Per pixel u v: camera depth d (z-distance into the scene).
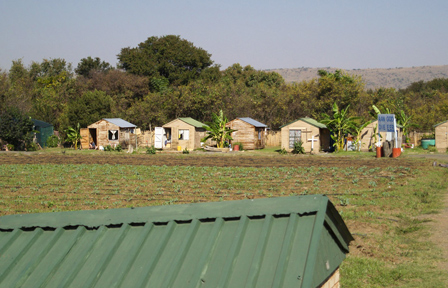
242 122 47.41
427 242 12.38
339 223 5.05
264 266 3.92
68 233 5.04
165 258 4.33
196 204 4.93
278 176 25.75
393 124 37.25
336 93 58.88
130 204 18.08
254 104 61.19
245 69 93.38
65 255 4.66
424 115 57.38
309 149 43.06
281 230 4.26
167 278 4.03
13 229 5.24
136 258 4.41
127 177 25.89
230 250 4.11
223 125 45.97
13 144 46.69
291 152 43.62
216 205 4.82
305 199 4.55
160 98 60.19
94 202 18.34
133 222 4.89
